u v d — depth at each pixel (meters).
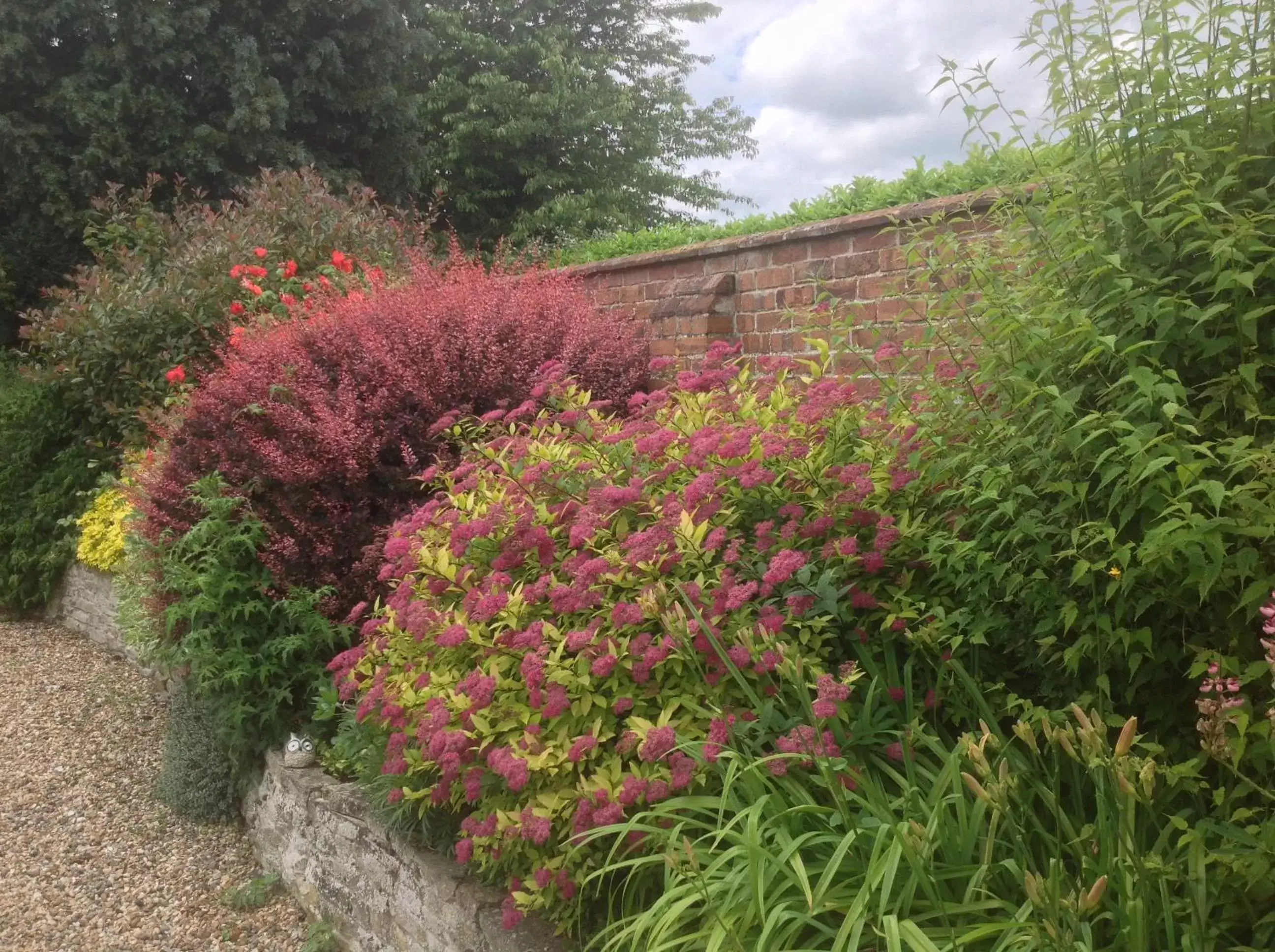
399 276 6.26
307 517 4.12
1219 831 1.77
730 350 3.66
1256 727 1.75
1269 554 1.84
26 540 7.71
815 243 4.63
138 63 12.30
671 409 3.44
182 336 6.91
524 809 2.39
